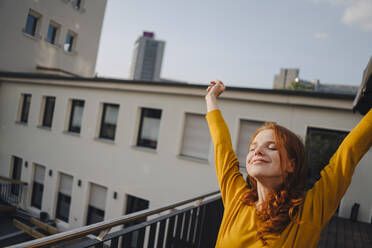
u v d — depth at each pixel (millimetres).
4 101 12914
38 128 11422
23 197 11625
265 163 691
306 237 639
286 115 6418
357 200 5965
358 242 4605
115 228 8625
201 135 7570
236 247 729
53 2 16266
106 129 9578
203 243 2404
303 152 707
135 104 8656
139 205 8555
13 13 14273
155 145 8453
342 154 697
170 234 1850
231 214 832
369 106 2510
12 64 14453
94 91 9695
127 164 8656
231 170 966
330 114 6000
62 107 10672
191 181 7461
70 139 10250
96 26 19875
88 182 9555
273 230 666
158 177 8000
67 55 17703
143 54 143625
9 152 12406
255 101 6734
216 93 1252
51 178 10734
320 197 667
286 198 676
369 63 2068
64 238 1090
